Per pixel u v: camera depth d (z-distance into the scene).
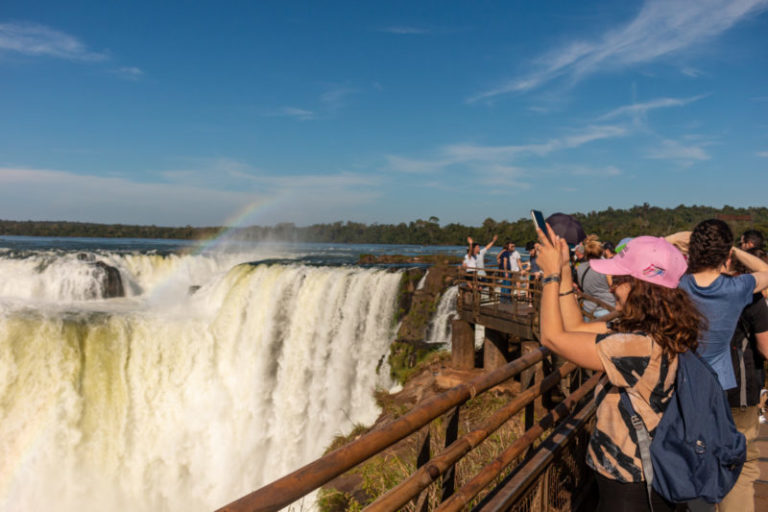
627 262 1.91
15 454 16.28
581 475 3.71
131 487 16.70
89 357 17.44
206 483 17.22
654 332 1.83
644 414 1.88
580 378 3.79
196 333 18.66
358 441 1.72
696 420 1.80
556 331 2.02
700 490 1.79
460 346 11.94
